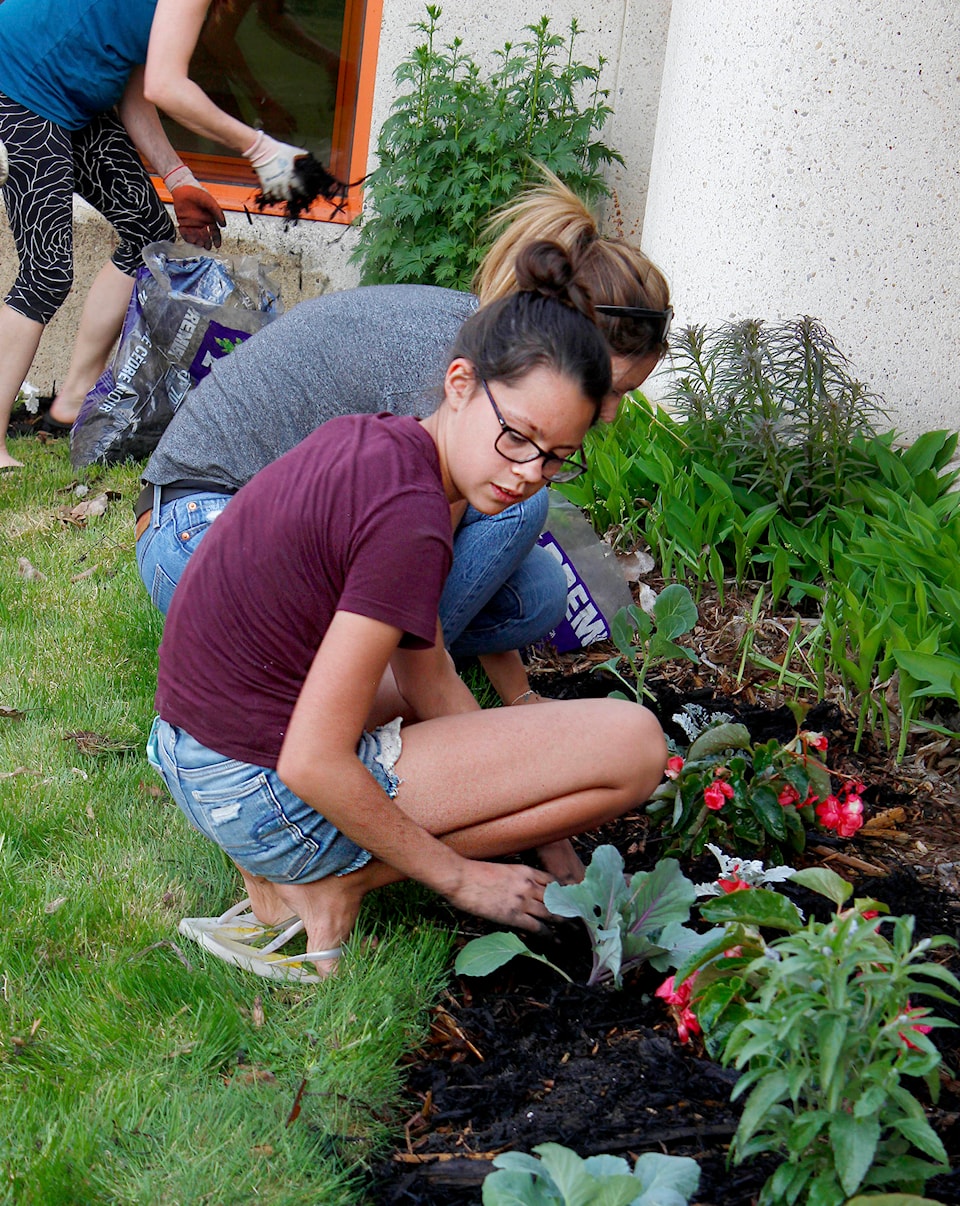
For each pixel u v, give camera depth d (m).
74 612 3.38
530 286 1.74
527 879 1.99
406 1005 1.94
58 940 2.07
